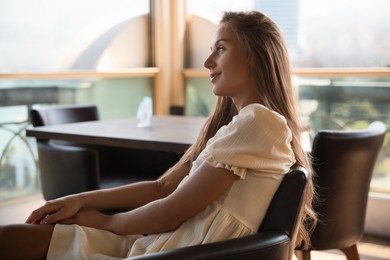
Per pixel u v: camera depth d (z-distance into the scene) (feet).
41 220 4.33
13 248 4.05
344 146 6.15
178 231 4.01
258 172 3.93
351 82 10.53
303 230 4.89
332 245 6.51
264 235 3.81
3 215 10.36
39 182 11.00
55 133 7.71
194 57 13.16
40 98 10.79
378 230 10.25
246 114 3.93
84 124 8.76
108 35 12.23
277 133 3.90
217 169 3.88
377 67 10.56
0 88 10.06
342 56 10.97
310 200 4.48
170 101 13.23
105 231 4.31
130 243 4.33
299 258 7.06
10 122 10.30
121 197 4.69
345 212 6.52
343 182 6.35
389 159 10.14
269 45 4.22
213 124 4.89
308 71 10.91
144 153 9.21
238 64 4.21
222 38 4.28
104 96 12.12
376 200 10.19
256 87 4.21
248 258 3.62
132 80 12.73
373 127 6.88
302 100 11.17
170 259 3.36
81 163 7.48
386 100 10.15
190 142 6.62
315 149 6.13
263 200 3.97
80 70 11.68
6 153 10.30
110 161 9.32
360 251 9.38
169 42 13.05
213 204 3.94
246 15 4.32
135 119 9.72
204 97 12.89
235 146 3.86
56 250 4.09
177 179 4.85
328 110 10.88
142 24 13.05
